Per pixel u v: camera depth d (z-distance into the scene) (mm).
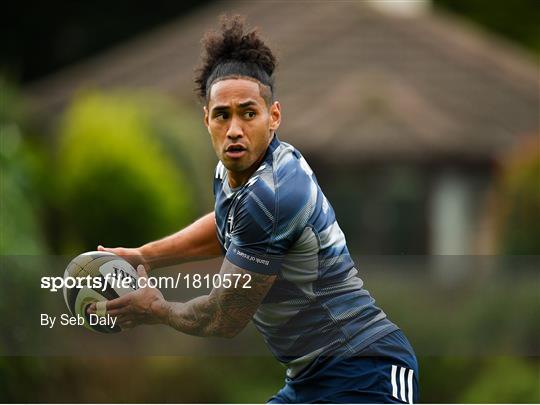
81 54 102000
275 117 16125
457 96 63625
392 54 67312
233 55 15805
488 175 58125
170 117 48094
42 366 33719
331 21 71062
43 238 40031
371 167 57000
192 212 45781
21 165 40281
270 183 15703
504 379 36125
